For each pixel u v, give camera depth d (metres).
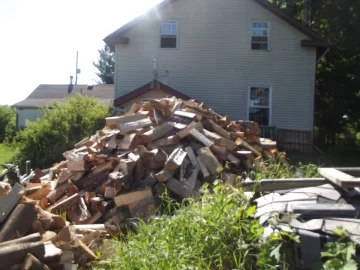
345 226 2.96
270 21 18.97
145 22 19.27
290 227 3.06
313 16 23.45
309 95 18.95
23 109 37.69
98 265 4.16
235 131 8.63
